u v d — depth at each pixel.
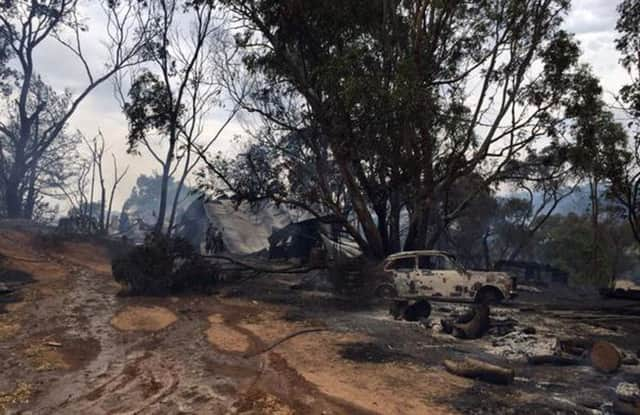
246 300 14.87
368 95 14.84
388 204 22.62
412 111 15.44
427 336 10.13
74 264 22.44
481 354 8.67
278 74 21.12
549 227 47.16
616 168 21.36
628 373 7.46
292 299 15.16
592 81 17.78
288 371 7.39
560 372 7.58
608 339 10.33
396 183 18.31
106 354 8.32
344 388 6.58
